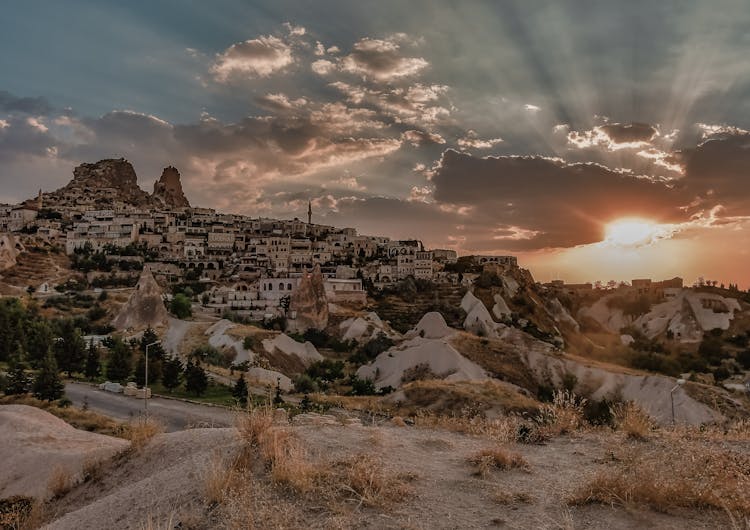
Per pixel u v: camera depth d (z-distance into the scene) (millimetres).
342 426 12703
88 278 156625
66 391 62781
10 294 134125
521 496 8188
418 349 99312
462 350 101625
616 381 92688
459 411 49906
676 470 8383
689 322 185750
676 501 7578
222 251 194250
